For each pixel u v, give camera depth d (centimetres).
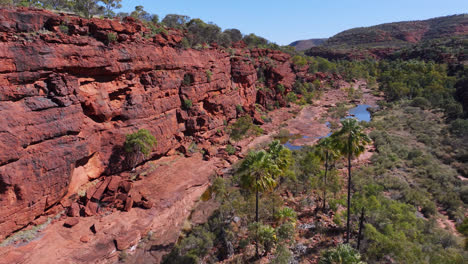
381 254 2106
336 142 2348
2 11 2606
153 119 4388
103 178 3525
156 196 3500
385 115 7994
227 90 6706
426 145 5138
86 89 3428
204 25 7938
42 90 2812
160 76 4566
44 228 2609
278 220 2841
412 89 9856
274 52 10494
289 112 8694
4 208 2317
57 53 2958
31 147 2580
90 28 3500
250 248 2525
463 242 2319
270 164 2325
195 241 2555
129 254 2553
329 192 3148
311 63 13725
